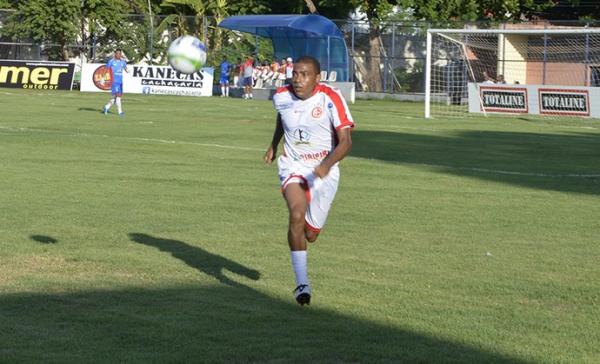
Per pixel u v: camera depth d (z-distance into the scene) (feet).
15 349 26.22
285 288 34.40
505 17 223.10
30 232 44.09
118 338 27.50
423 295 33.71
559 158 87.20
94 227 45.88
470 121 139.03
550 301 33.24
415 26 207.00
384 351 26.71
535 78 195.62
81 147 84.23
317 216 33.60
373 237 45.16
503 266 39.14
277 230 46.26
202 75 207.41
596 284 36.01
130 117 127.13
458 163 80.89
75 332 28.04
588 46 187.73
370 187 63.67
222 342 27.32
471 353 26.73
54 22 211.20
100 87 205.46
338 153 32.37
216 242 42.88
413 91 209.46
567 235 46.93
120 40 218.18
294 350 26.66
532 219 51.67
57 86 204.13
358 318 30.35
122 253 39.88
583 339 28.37
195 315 30.25
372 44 214.48
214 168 71.61
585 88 146.00
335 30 198.39
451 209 54.60
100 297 32.35
